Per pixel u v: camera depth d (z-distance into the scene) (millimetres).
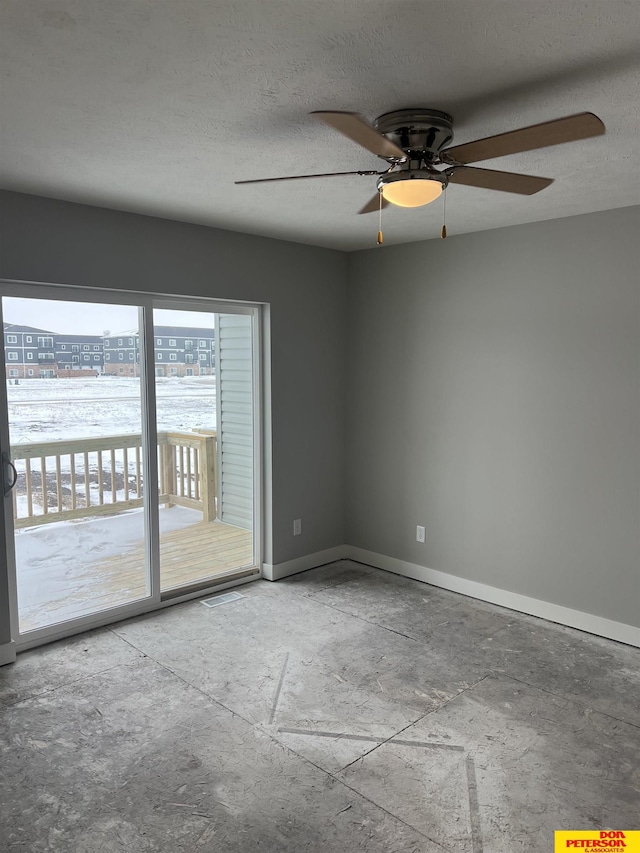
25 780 2436
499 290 4055
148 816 2252
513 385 4035
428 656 3455
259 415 4562
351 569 4934
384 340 4750
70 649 3514
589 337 3670
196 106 2117
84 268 3447
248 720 2838
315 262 4703
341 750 2627
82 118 2209
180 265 3865
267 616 3988
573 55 1764
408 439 4660
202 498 4332
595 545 3732
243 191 3139
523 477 4031
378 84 1953
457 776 2469
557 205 3438
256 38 1666
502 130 2352
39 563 3562
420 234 4230
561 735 2732
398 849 2107
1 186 3061
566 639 3686
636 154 2590
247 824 2215
